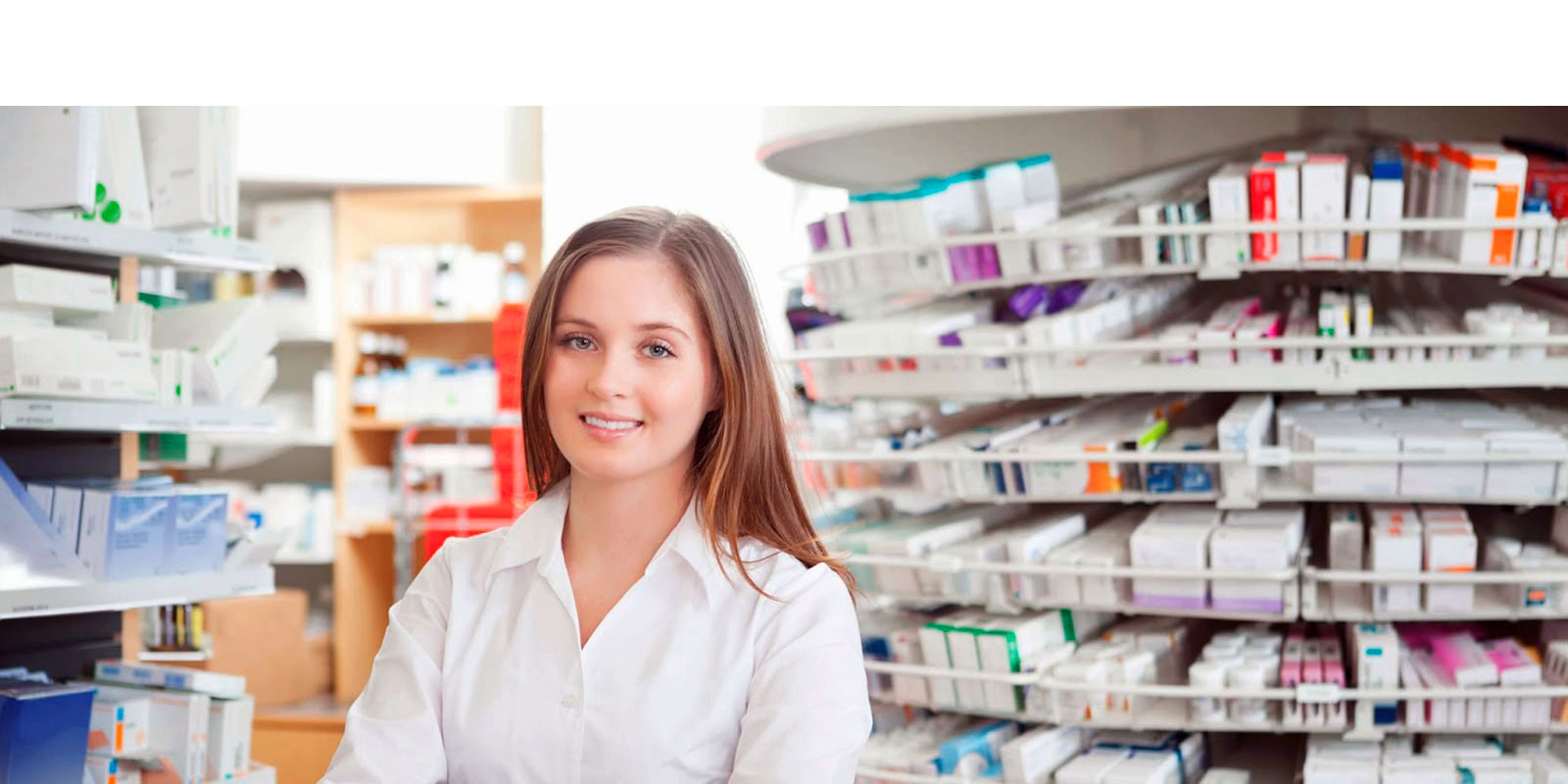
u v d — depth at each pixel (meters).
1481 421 2.25
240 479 6.11
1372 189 2.15
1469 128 2.69
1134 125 2.75
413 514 5.45
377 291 5.60
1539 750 2.23
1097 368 2.30
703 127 4.19
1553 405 2.49
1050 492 2.30
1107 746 2.36
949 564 2.30
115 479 2.53
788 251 4.25
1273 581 2.19
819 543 1.42
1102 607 2.28
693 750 1.28
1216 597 2.21
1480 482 2.12
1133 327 2.49
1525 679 2.12
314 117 5.35
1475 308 2.62
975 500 2.38
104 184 2.35
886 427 2.68
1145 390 2.28
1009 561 2.31
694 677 1.29
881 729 2.62
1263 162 2.21
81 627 2.59
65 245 2.21
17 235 2.13
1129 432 2.30
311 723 4.85
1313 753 2.23
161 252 2.37
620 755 1.28
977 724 2.51
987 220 2.46
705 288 1.29
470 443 5.84
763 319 1.37
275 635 5.25
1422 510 2.29
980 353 2.29
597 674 1.30
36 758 2.00
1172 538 2.21
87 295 2.31
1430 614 2.17
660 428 1.27
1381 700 2.16
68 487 2.33
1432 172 2.25
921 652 2.39
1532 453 2.08
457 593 1.37
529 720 1.30
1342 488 2.17
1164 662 2.33
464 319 5.55
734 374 1.32
